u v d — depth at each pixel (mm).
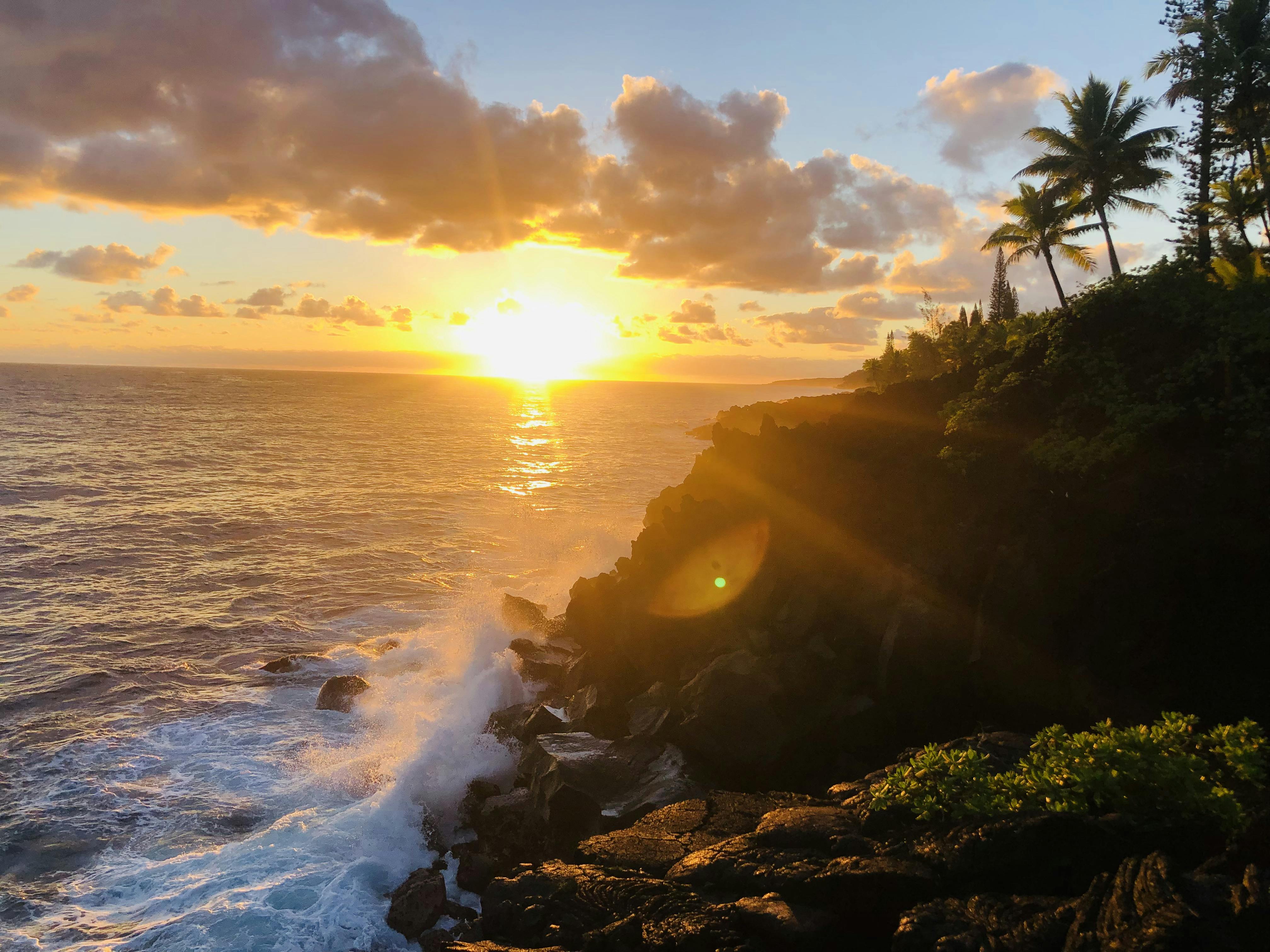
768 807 10992
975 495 15203
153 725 18375
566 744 14320
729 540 18016
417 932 11367
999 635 13469
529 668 20422
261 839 13594
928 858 7535
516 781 14539
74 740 17469
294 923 11469
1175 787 7398
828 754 13938
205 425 107562
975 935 6363
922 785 8664
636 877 9453
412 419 139250
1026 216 33031
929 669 13773
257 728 18266
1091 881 7012
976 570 14086
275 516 45781
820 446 18000
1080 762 8023
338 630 26172
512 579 32719
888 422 18109
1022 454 15109
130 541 37656
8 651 22969
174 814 14500
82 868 12875
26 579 30641
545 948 8945
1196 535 12320
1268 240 25578
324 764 16516
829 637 15102
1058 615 13250
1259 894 5484
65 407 122375
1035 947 6074
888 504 16000
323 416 136000
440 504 52000
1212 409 13352
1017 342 17797
